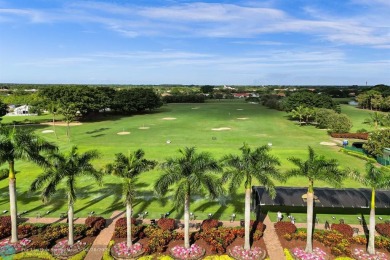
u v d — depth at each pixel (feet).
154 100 515.50
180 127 351.46
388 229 107.76
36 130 325.83
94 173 99.66
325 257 94.63
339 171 96.17
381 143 201.05
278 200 116.98
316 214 126.11
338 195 120.47
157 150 233.14
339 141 276.82
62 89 403.54
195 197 142.72
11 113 465.88
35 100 467.11
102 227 112.68
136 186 155.94
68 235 104.47
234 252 97.04
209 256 94.89
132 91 497.87
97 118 436.35
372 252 96.27
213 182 93.66
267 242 104.22
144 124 376.27
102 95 433.48
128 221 97.50
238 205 134.82
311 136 300.40
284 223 111.04
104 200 139.33
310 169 94.73
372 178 94.32
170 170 95.04
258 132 319.47
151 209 129.90
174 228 112.16
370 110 539.29
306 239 104.47
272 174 96.27
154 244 99.04
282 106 499.51
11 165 99.09
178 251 96.43
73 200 98.17
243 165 95.45
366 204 115.14
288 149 238.07
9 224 110.83
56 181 96.78
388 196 119.34
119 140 273.54
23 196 142.61
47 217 121.60
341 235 105.29
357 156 219.00
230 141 270.87
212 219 115.14
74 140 272.10
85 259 94.12
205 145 252.83
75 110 362.74
